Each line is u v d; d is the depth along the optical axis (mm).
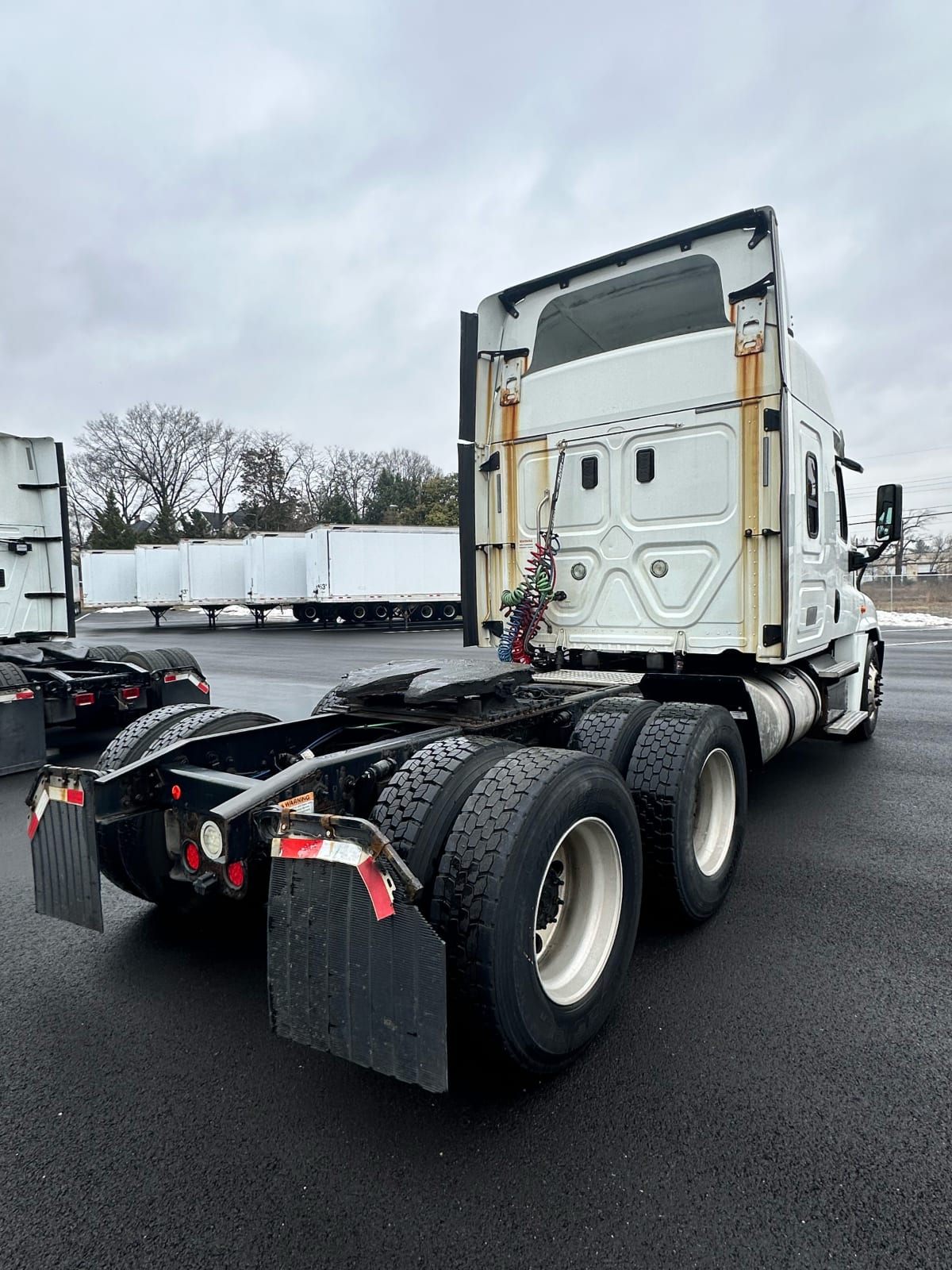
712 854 3643
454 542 29562
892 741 7602
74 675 7816
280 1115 2262
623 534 4895
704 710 3594
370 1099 2336
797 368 4777
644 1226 1815
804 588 4965
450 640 22672
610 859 2701
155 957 3336
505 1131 2164
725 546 4535
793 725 5027
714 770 3723
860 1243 1755
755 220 4324
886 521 6379
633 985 2963
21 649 7422
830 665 6289
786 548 4328
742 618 4496
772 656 4406
